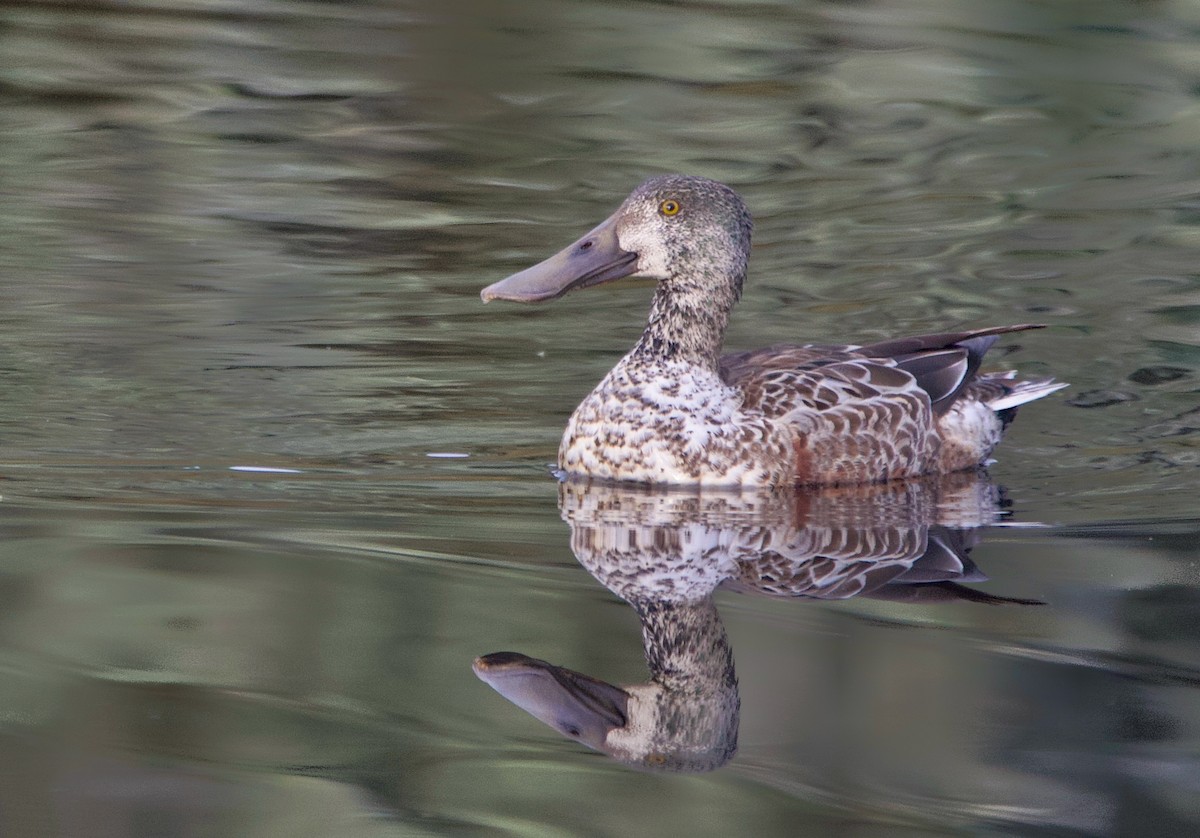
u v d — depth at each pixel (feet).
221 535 31.22
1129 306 52.26
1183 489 36.68
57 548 29.94
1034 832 19.62
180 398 42.34
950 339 41.09
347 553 30.25
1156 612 27.37
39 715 22.38
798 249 57.62
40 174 63.26
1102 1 90.33
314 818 19.70
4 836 19.08
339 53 81.15
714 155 68.54
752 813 20.03
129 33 83.51
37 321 48.14
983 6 90.33
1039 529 33.24
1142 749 21.84
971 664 25.03
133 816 19.66
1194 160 68.49
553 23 86.48
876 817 19.90
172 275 52.90
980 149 69.97
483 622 26.43
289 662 24.40
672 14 88.89
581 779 20.97
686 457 36.81
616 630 26.32
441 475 36.99
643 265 38.01
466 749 21.71
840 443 37.55
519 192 63.21
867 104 76.02
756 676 24.49
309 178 64.39
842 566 30.45
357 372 45.19
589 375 45.78
